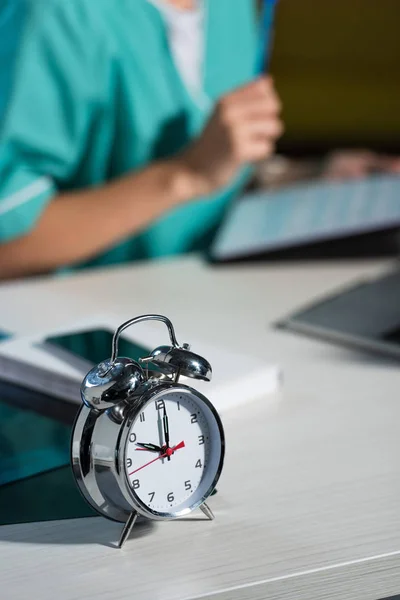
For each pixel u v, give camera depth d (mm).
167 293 1555
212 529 723
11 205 2074
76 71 2160
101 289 1576
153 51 2281
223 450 730
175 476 713
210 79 2377
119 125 2271
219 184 2242
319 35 2412
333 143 2439
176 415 711
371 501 771
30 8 2080
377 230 1827
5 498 771
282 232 1825
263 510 754
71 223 2164
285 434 917
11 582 640
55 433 908
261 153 2217
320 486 800
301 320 1330
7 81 2070
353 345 1235
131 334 1143
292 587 657
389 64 2484
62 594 624
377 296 1417
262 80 2207
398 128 2482
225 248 1783
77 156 2213
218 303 1486
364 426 943
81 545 695
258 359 1065
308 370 1131
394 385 1079
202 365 708
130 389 671
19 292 1545
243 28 2375
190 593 627
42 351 1060
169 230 2412
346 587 677
